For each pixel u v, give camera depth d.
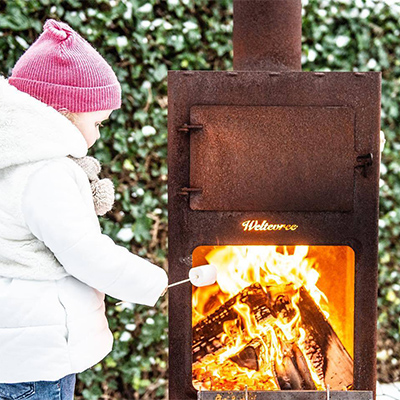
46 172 1.38
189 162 1.78
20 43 2.33
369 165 1.78
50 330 1.38
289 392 1.68
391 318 2.73
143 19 2.46
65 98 1.47
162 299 2.58
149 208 2.54
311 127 1.78
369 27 2.63
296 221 1.81
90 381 2.52
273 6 1.83
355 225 1.81
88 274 1.37
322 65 2.64
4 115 1.38
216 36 2.55
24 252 1.40
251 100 1.77
